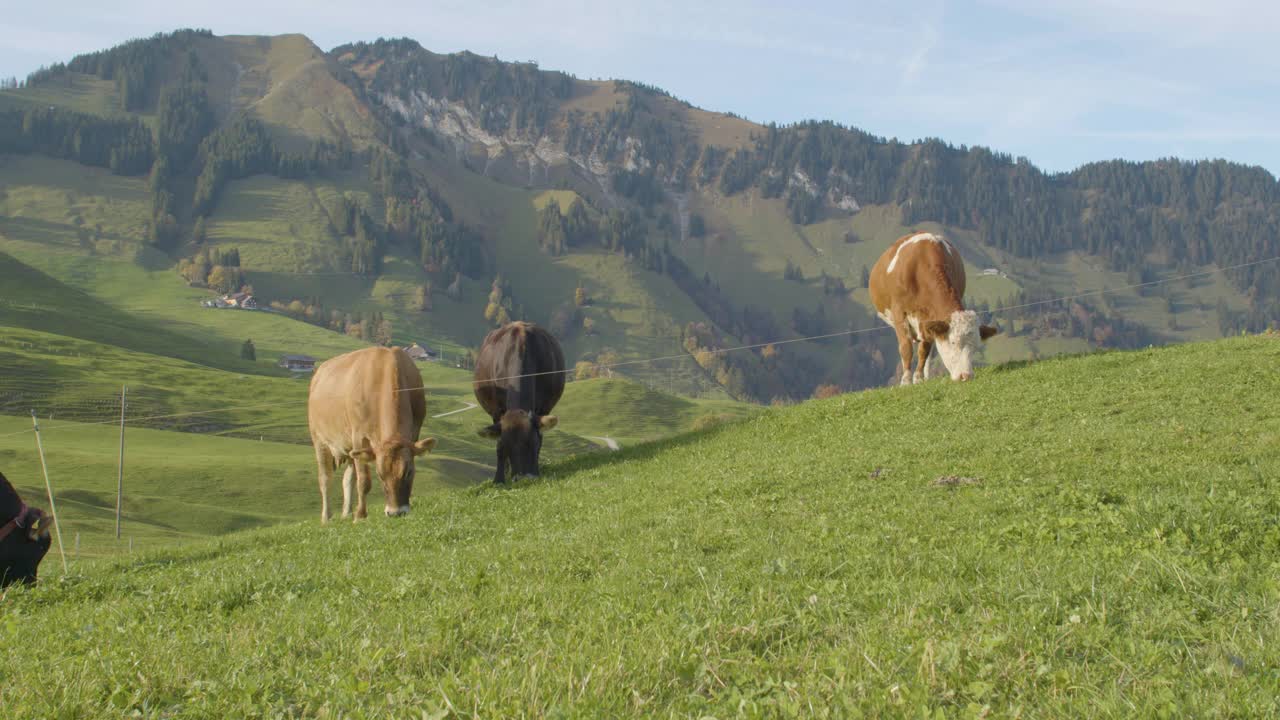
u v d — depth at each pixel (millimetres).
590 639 6203
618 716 4609
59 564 19578
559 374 25656
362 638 6730
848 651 5305
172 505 77438
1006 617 5867
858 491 14594
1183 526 8867
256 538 18609
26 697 5551
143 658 6473
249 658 6453
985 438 18422
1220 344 25031
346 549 14914
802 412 25406
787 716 4387
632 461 23547
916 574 8055
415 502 20578
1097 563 7504
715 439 24922
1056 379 23203
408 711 4906
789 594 7426
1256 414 18078
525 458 22625
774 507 14000
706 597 7363
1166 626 5594
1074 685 4590
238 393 154250
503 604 7945
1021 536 9695
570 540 12711
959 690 4664
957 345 24500
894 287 26156
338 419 19844
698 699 4812
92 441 104875
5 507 12766
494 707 4668
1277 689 4352
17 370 141000
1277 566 7129
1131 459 14898
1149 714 4145
